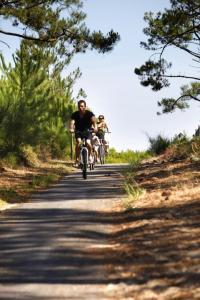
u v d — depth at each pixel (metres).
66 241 10.88
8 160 26.64
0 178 22.44
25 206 15.58
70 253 9.95
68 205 15.43
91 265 9.19
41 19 33.03
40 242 10.82
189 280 8.10
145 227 11.54
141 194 15.73
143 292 7.81
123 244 10.50
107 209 14.48
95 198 16.58
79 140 22.53
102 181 21.33
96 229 11.98
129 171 23.98
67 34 33.94
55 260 9.51
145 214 12.91
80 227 12.20
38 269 9.00
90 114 22.58
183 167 21.06
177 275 8.37
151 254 9.55
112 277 8.54
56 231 11.82
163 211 12.95
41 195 17.95
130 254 9.71
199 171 19.16
